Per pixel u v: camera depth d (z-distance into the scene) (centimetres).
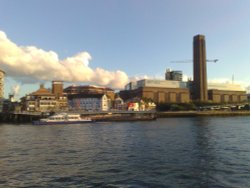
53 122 13975
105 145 5944
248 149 5112
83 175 3422
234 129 9644
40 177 3350
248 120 16812
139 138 7162
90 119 15362
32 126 12700
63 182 3142
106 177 3325
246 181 3080
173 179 3194
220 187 2891
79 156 4662
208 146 5512
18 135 8200
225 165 3819
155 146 5650
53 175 3431
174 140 6575
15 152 5078
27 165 3978
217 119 18712
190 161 4103
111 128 11000
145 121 16575
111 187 2952
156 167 3769
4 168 3800
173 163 3991
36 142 6500
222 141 6262
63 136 7862
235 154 4622
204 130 9319
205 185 2964
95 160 4312
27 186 3011
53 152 5072
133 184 3039
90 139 7081
